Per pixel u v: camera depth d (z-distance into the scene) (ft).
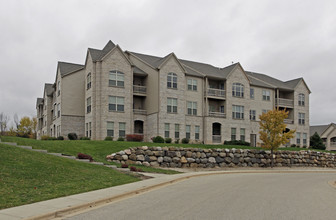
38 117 210.18
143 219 30.40
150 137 137.80
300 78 188.55
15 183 43.47
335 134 258.37
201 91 150.41
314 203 41.47
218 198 43.11
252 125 164.55
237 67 160.76
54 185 46.42
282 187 58.65
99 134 125.39
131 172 71.00
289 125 179.01
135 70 144.05
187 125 144.15
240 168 114.01
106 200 40.52
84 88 143.95
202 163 107.34
